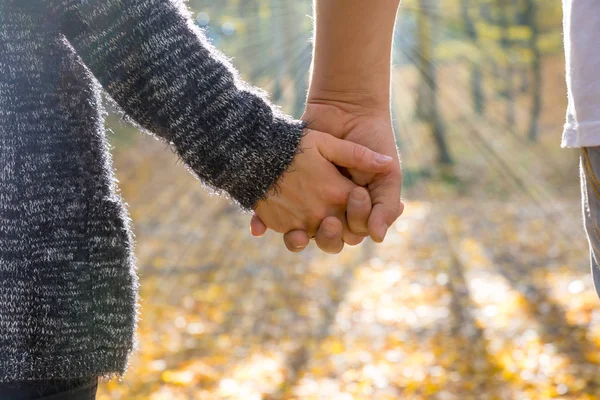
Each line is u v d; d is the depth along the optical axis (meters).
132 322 1.18
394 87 21.38
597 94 1.31
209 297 8.01
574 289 7.52
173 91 1.13
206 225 12.60
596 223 1.37
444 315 6.98
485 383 4.93
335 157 1.32
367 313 7.28
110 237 1.14
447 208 15.32
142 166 16.72
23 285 1.08
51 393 1.12
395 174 1.42
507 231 12.16
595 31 1.31
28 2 1.07
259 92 1.30
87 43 1.11
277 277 9.11
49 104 1.10
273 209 1.32
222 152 1.16
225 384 5.06
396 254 10.60
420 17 20.44
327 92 1.51
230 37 15.48
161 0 1.14
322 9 1.45
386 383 5.07
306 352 5.95
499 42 22.19
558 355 5.36
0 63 1.07
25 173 1.08
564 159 20.56
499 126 24.31
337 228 1.34
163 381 5.04
